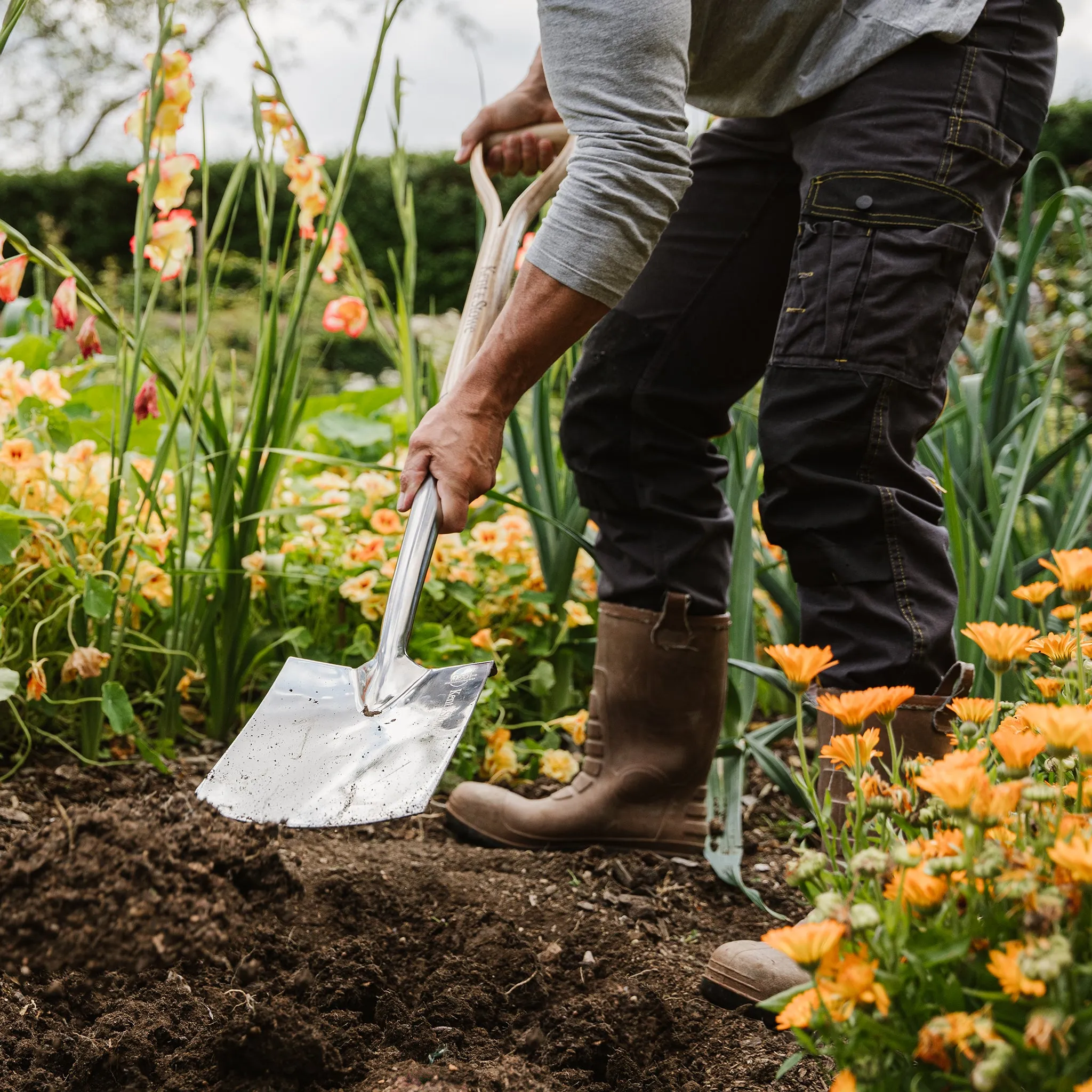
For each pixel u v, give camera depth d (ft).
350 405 9.23
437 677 3.84
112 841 3.21
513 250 4.45
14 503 5.90
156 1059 3.05
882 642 3.84
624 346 4.78
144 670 6.38
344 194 5.93
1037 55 3.92
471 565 6.94
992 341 7.02
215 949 3.17
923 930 2.15
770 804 6.26
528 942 4.01
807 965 2.01
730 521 5.04
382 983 3.53
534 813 5.11
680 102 3.62
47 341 7.50
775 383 3.95
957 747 3.46
